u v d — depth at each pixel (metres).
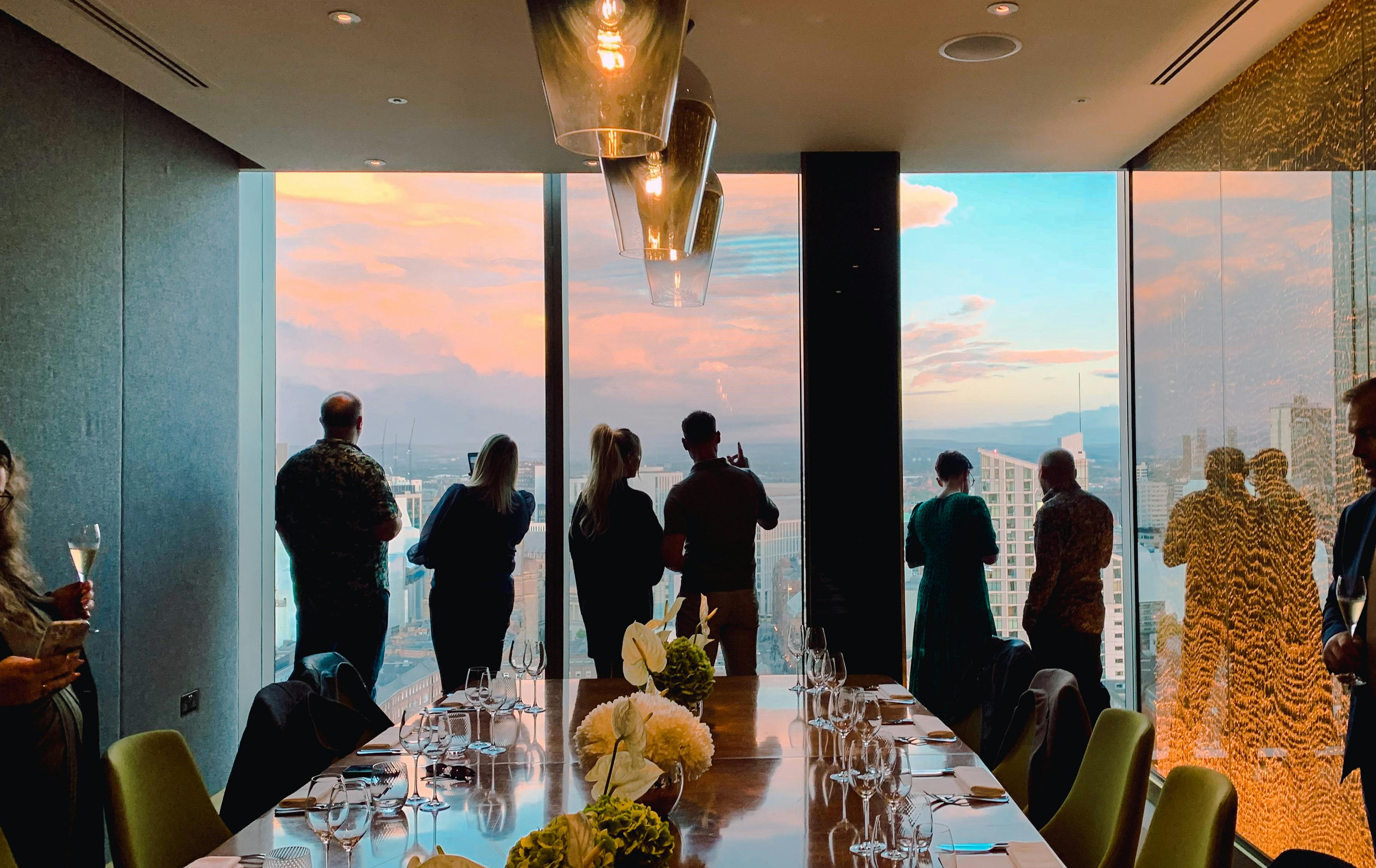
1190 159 4.31
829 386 4.87
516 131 4.38
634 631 2.15
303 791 2.49
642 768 1.49
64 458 3.66
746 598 4.69
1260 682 3.79
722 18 3.27
